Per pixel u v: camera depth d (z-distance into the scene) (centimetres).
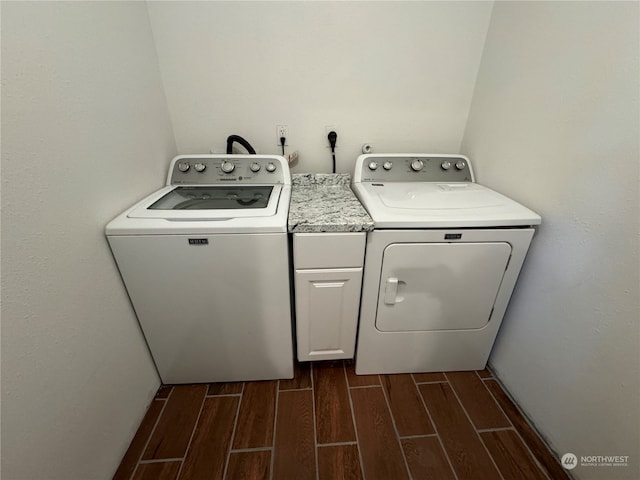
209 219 102
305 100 152
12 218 66
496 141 136
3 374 64
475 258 113
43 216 73
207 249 101
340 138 162
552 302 107
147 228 96
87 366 89
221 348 125
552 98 104
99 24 95
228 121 154
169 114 149
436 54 145
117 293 103
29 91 70
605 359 88
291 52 141
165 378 133
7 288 64
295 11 133
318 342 132
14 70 66
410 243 109
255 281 109
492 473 104
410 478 102
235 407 126
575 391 99
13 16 66
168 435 115
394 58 145
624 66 79
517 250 112
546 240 109
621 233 82
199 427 118
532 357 118
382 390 134
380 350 135
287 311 117
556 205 103
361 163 151
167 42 135
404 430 117
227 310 115
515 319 127
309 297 118
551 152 105
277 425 119
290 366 134
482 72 146
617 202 83
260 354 128
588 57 89
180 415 122
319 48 141
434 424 120
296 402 128
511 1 123
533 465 106
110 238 97
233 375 134
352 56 143
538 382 115
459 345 136
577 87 94
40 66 73
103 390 97
